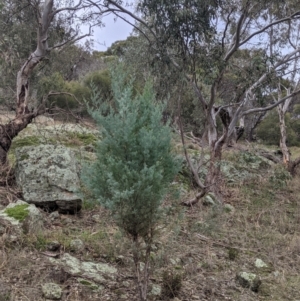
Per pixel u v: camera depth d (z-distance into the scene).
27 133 9.77
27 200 5.62
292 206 9.23
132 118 3.31
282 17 8.25
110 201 3.22
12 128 6.98
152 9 6.73
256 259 5.52
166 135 3.44
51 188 5.73
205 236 6.08
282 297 4.53
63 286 3.78
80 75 16.88
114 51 9.56
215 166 8.28
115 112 3.80
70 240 4.74
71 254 4.48
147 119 3.48
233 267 5.18
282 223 7.38
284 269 5.36
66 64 10.41
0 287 3.50
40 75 9.12
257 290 4.60
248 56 8.35
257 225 7.10
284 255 5.90
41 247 4.39
